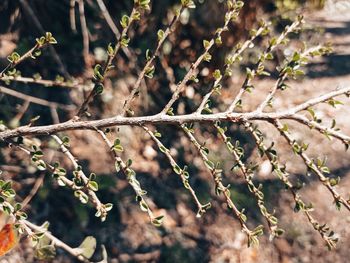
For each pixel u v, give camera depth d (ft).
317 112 19.42
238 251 13.52
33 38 14.34
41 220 12.13
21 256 11.17
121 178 13.71
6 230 4.03
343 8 26.94
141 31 15.94
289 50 21.33
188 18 16.01
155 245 12.82
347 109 19.94
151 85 15.88
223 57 16.74
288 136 4.16
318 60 22.56
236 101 4.34
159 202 13.98
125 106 4.36
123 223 12.92
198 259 13.00
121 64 15.33
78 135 13.66
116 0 15.46
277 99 19.53
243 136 16.80
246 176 4.28
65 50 14.74
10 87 13.44
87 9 15.40
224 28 4.56
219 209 14.43
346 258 14.12
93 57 14.97
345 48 23.44
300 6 25.02
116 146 4.22
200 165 15.44
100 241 12.35
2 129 4.93
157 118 4.28
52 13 14.64
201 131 16.35
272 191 15.46
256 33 4.76
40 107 13.69
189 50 16.53
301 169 16.57
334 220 15.10
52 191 12.60
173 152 15.39
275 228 4.23
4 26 14.02
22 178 12.48
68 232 12.25
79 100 14.11
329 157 17.38
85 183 4.31
